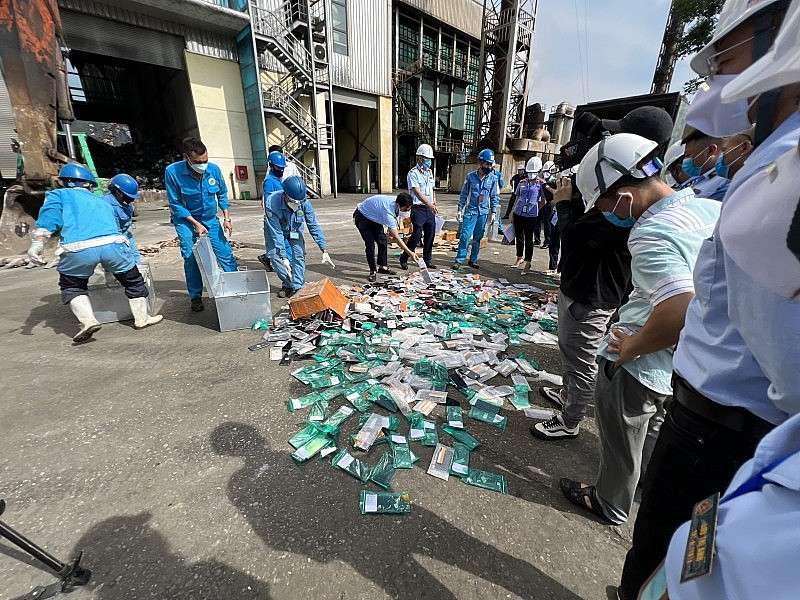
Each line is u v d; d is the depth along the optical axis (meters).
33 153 5.80
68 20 10.58
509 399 2.45
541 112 16.69
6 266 5.41
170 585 1.30
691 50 9.27
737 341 0.69
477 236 5.83
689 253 1.01
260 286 3.91
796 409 0.55
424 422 2.17
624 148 1.16
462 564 1.39
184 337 3.27
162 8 11.24
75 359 2.86
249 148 14.84
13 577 1.32
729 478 0.79
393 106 20.53
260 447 1.96
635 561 1.05
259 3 13.17
